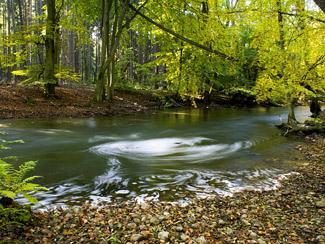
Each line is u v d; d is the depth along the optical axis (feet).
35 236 15.66
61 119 58.85
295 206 20.62
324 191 23.53
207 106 99.86
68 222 17.70
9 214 16.83
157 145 40.60
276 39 30.50
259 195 23.34
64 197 22.40
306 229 16.97
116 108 75.41
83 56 163.63
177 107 93.56
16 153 33.86
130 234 16.39
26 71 75.00
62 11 98.37
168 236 16.24
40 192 23.08
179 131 52.34
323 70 30.14
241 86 101.09
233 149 39.50
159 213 19.43
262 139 46.70
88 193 23.39
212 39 36.68
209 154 36.55
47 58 72.02
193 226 17.53
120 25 73.36
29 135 43.16
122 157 33.99
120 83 99.71
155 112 79.00
